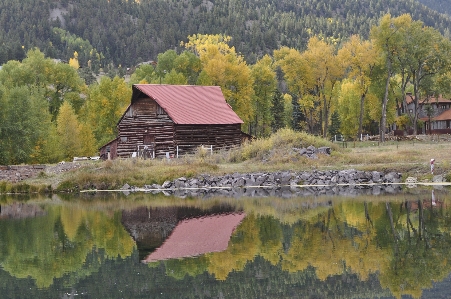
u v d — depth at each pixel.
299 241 31.48
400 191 48.66
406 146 73.94
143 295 23.00
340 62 91.12
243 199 47.84
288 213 40.16
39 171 64.69
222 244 31.39
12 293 23.66
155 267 27.16
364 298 22.03
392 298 22.09
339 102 120.31
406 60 92.75
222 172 57.81
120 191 57.22
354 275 25.16
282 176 55.59
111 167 61.84
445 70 94.75
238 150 66.00
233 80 99.75
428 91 101.81
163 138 71.81
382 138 90.38
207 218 39.38
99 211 44.59
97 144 90.25
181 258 28.69
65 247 32.16
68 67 108.00
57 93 108.12
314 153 61.06
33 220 41.47
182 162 63.16
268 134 118.88
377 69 94.31
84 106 108.25
